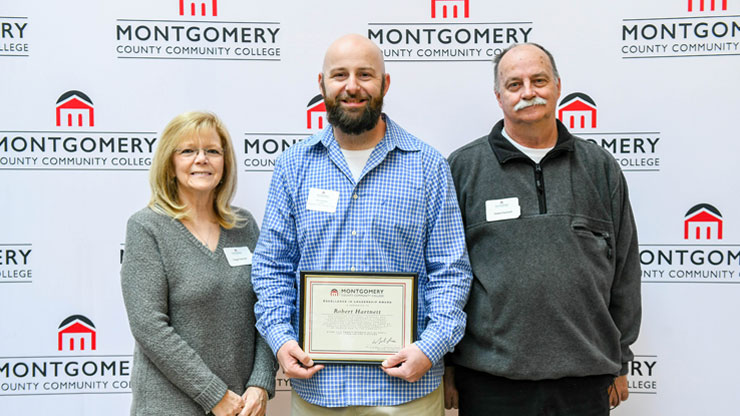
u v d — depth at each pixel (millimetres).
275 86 2203
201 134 1657
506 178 1731
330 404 1606
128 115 2184
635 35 2172
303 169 1732
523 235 1672
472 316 1728
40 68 2158
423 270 1692
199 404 1580
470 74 2203
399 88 2209
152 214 1639
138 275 1571
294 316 1711
